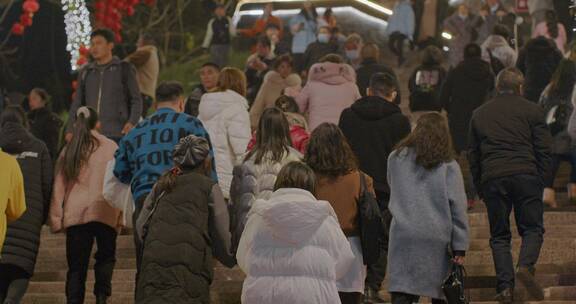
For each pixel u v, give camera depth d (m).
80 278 12.09
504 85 12.24
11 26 31.03
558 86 15.47
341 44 26.08
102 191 12.24
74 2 24.39
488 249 13.94
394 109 12.18
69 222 12.12
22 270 12.17
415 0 28.73
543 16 25.14
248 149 12.05
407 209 10.72
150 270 9.35
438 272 10.62
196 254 9.41
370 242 10.27
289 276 8.91
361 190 10.32
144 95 18.94
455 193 10.68
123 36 34.09
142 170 11.05
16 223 12.14
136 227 9.88
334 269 9.01
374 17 33.78
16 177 10.44
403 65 28.75
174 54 34.50
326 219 9.04
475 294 12.59
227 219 9.68
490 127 12.08
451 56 26.23
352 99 15.34
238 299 12.82
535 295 11.93
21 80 30.56
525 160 11.92
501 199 11.92
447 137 10.83
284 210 8.90
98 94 15.10
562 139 15.22
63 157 12.38
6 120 12.51
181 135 11.15
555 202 16.14
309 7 26.95
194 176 9.70
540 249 12.16
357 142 12.12
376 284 11.80
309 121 15.27
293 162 9.25
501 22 25.98
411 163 10.83
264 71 21.45
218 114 13.04
